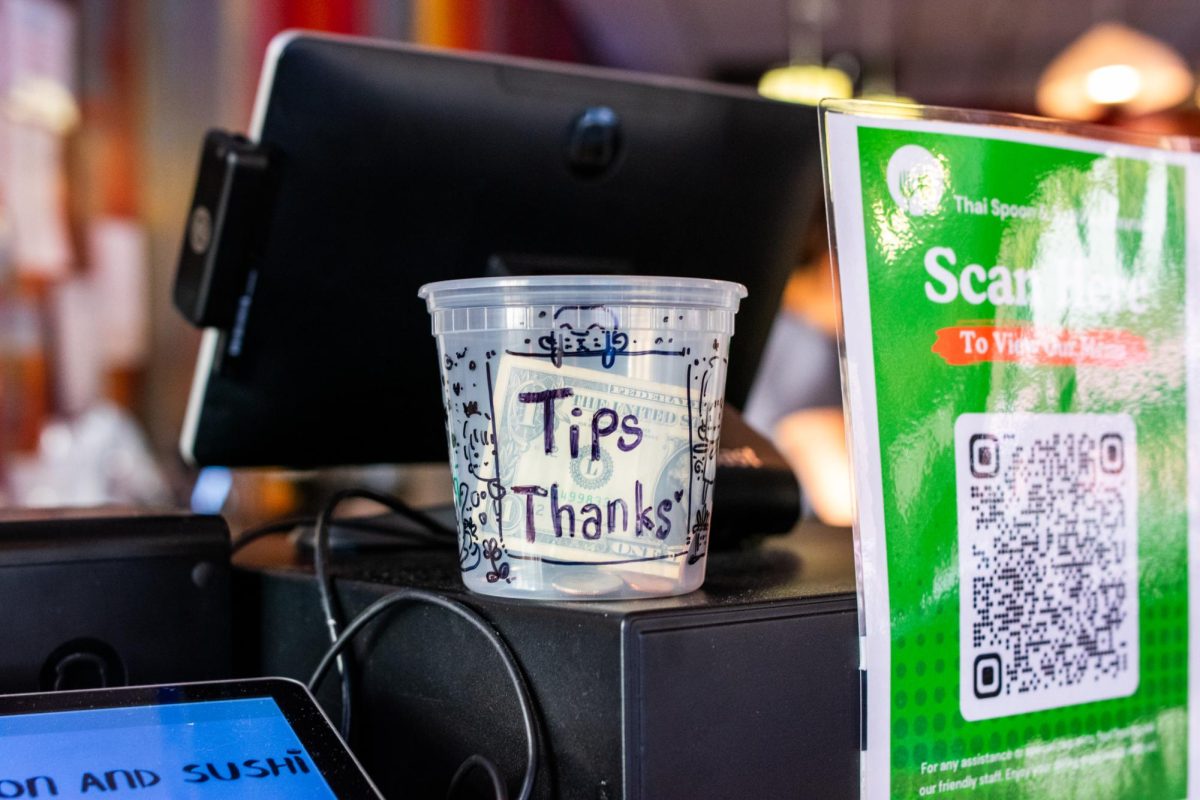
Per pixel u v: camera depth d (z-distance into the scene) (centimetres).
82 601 71
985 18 581
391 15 381
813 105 103
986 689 64
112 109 278
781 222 104
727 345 63
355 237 88
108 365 278
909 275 63
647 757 54
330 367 92
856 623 62
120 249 280
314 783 54
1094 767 68
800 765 59
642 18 601
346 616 71
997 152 66
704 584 66
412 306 92
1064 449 67
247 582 81
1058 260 68
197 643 75
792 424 264
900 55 664
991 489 65
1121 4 555
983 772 63
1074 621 67
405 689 66
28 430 248
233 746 55
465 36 448
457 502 63
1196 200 74
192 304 89
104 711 55
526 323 58
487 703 61
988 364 65
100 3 274
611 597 59
